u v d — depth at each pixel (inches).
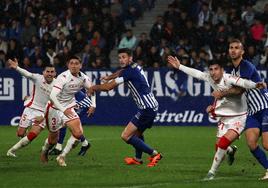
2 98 2273.6
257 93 1063.6
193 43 2418.8
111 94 2251.5
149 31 2726.4
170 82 2223.2
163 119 2239.2
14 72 2265.0
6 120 2277.3
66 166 1241.4
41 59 2389.3
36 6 2699.3
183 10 2568.9
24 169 1196.5
